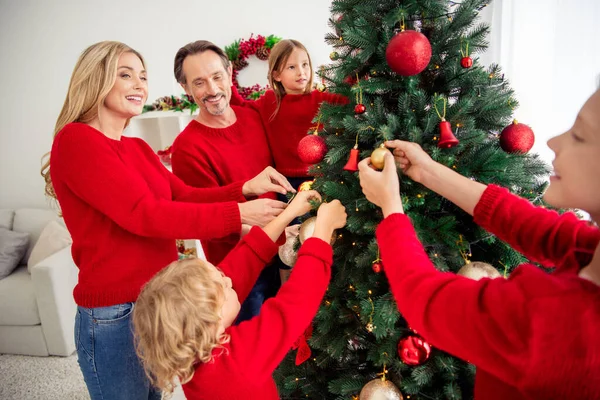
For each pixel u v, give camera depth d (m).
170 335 0.74
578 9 1.60
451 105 0.84
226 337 0.79
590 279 0.45
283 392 1.24
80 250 1.09
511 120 1.01
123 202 1.00
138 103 1.14
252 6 2.95
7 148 3.47
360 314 0.95
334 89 1.02
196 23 3.05
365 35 0.84
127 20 3.12
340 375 1.10
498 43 1.85
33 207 3.55
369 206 0.86
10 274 2.67
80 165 0.99
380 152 0.73
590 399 0.39
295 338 0.80
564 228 0.59
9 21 3.22
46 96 3.32
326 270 0.84
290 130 1.64
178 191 1.35
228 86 1.55
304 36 2.94
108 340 1.09
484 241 0.96
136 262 1.09
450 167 0.85
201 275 0.79
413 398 0.97
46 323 2.36
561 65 1.67
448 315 0.49
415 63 0.75
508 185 0.87
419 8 0.86
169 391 0.80
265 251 0.98
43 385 2.14
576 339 0.38
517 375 0.44
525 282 0.44
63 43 3.21
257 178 1.25
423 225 0.86
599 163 0.43
